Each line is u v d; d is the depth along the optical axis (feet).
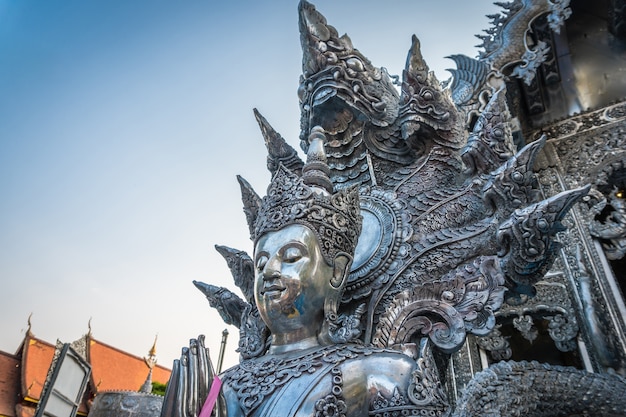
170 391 6.43
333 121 13.16
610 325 17.44
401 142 13.12
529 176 10.19
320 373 7.32
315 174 9.87
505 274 9.56
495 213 10.48
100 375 61.36
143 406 18.78
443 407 6.81
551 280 19.60
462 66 19.04
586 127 23.13
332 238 8.87
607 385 7.66
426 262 10.37
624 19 23.84
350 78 12.64
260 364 8.22
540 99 24.32
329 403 6.89
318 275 8.52
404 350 8.79
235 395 7.74
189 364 6.61
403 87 12.71
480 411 7.06
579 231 20.11
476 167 11.71
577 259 19.44
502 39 22.29
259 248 9.00
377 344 8.97
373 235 11.17
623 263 22.39
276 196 9.37
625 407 7.41
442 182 12.22
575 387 7.64
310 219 8.85
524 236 9.16
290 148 13.89
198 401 6.32
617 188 21.36
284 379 7.54
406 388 6.89
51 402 18.60
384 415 6.73
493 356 19.30
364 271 10.54
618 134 22.26
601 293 18.26
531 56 20.48
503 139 11.34
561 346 18.26
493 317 8.84
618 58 24.35
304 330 8.55
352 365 7.38
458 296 9.31
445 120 12.57
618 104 22.98
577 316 18.44
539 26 22.98
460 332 8.79
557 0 20.97
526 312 19.35
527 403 7.41
